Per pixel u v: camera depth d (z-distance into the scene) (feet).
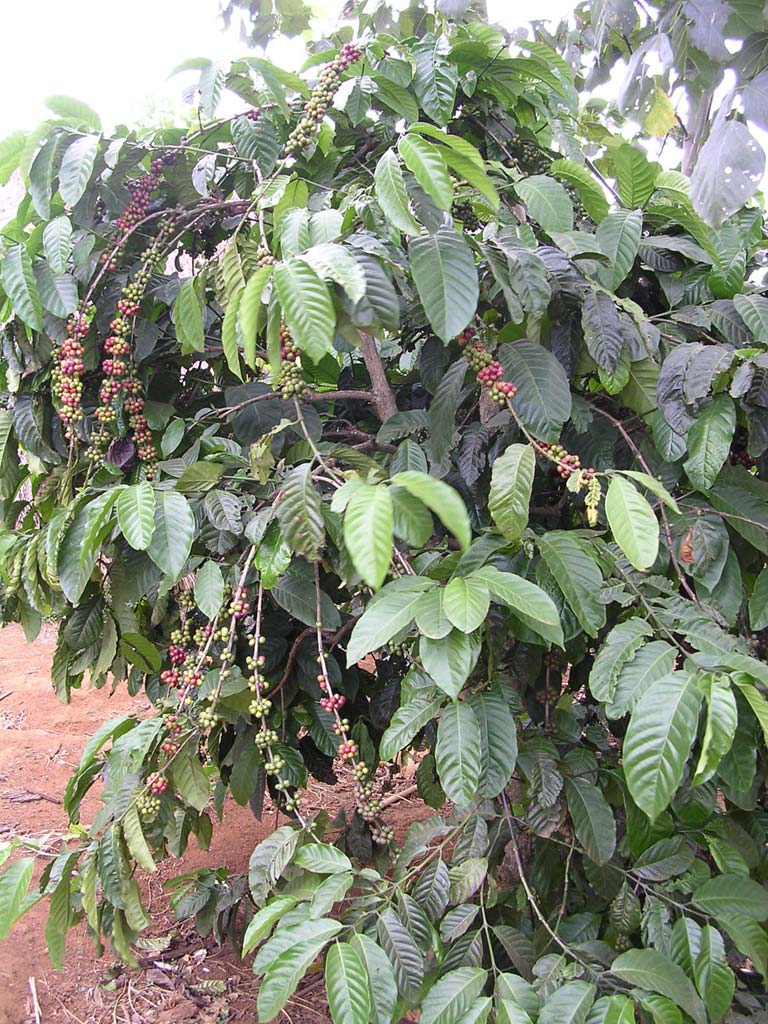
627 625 4.66
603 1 8.07
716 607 5.61
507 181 6.41
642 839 5.46
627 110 7.62
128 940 6.29
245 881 7.75
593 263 5.73
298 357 5.47
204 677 5.98
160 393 7.37
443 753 4.75
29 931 8.69
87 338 6.44
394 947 4.90
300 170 6.63
